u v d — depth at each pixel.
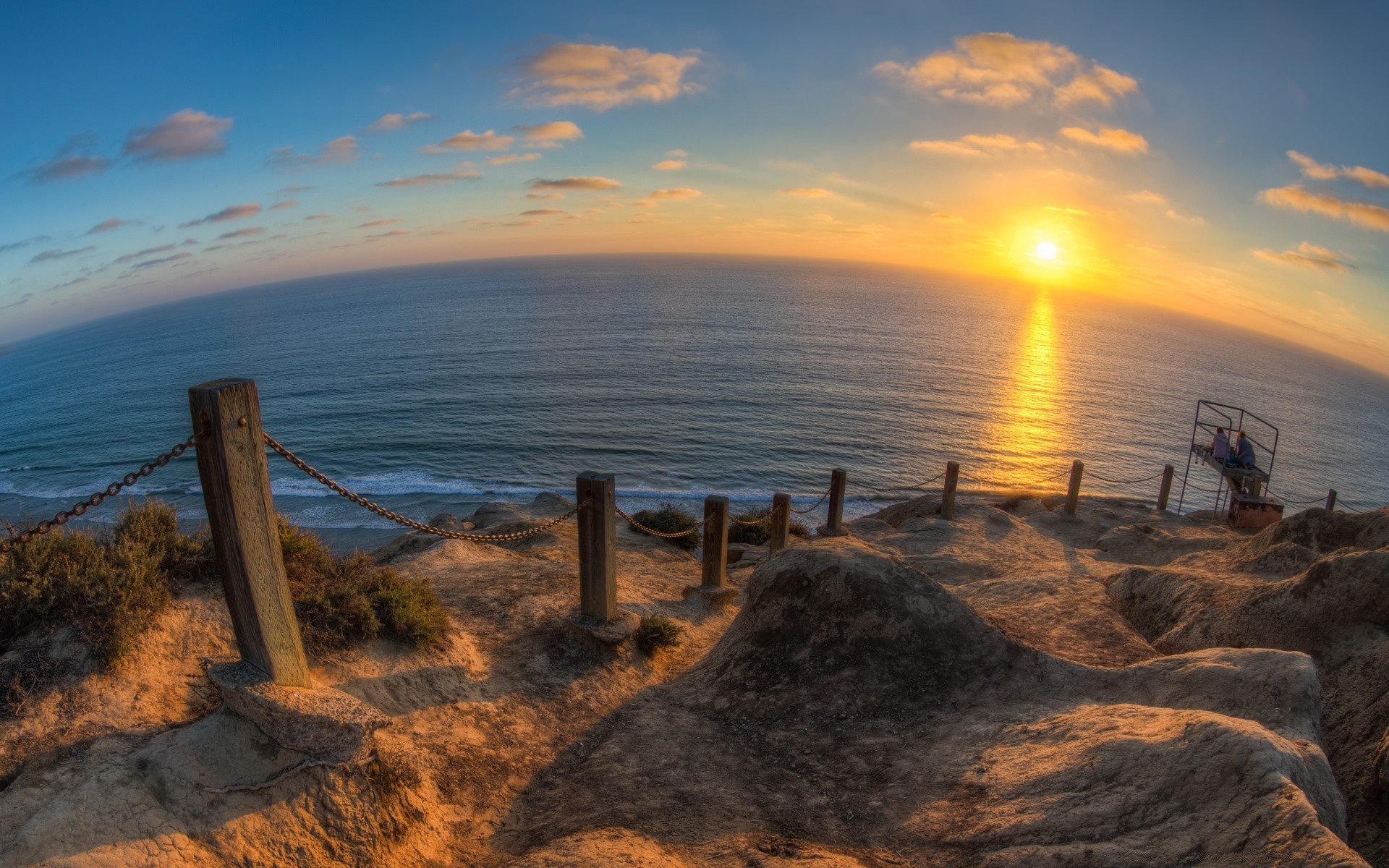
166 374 125.56
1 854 3.39
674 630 8.48
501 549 11.44
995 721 5.62
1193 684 5.57
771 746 5.85
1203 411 112.19
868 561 7.45
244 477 4.35
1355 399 198.62
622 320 181.75
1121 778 4.23
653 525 17.75
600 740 6.23
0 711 4.26
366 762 4.59
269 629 4.59
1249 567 10.16
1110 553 14.88
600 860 3.96
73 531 5.55
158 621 5.27
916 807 4.68
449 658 6.64
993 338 183.62
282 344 154.00
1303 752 4.25
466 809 5.05
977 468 62.56
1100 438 78.44
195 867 3.68
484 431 68.69
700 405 82.44
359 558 7.66
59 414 92.44
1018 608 9.56
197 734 4.32
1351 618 6.93
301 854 4.06
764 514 19.67
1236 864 3.31
